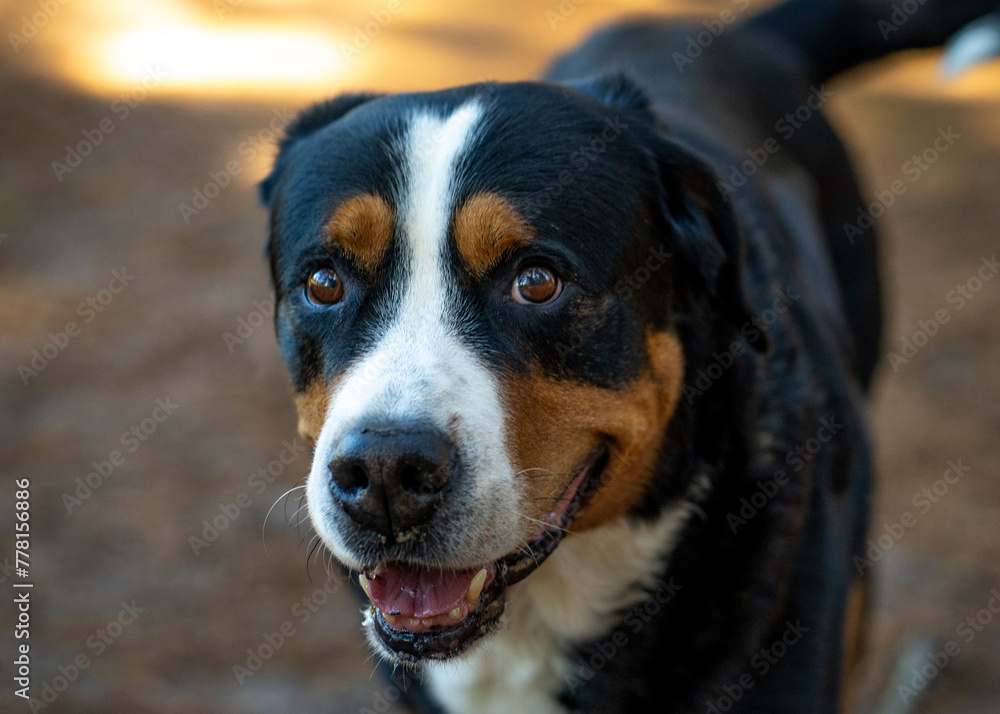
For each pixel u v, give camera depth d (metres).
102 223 7.39
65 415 5.22
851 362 3.41
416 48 12.72
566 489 2.34
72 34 11.53
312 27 13.48
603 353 2.32
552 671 2.69
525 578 2.57
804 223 3.60
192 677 3.83
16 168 8.09
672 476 2.53
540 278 2.27
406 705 2.98
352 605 4.10
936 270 7.21
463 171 2.28
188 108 9.80
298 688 3.81
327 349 2.34
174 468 4.88
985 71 12.79
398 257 2.28
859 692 3.85
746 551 2.56
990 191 8.74
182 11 13.35
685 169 2.53
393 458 1.97
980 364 5.87
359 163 2.34
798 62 4.86
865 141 10.06
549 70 4.53
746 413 2.58
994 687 3.80
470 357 2.18
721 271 2.55
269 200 2.91
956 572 4.34
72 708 3.65
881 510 4.64
